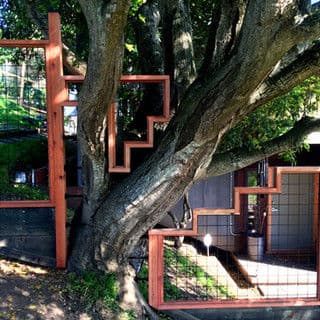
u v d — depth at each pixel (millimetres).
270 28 2371
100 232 3600
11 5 5922
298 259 7504
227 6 3191
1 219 4152
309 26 2289
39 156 7570
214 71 3197
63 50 4539
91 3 2387
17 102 7426
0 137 7391
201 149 3178
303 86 4609
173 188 3387
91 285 3514
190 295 5121
